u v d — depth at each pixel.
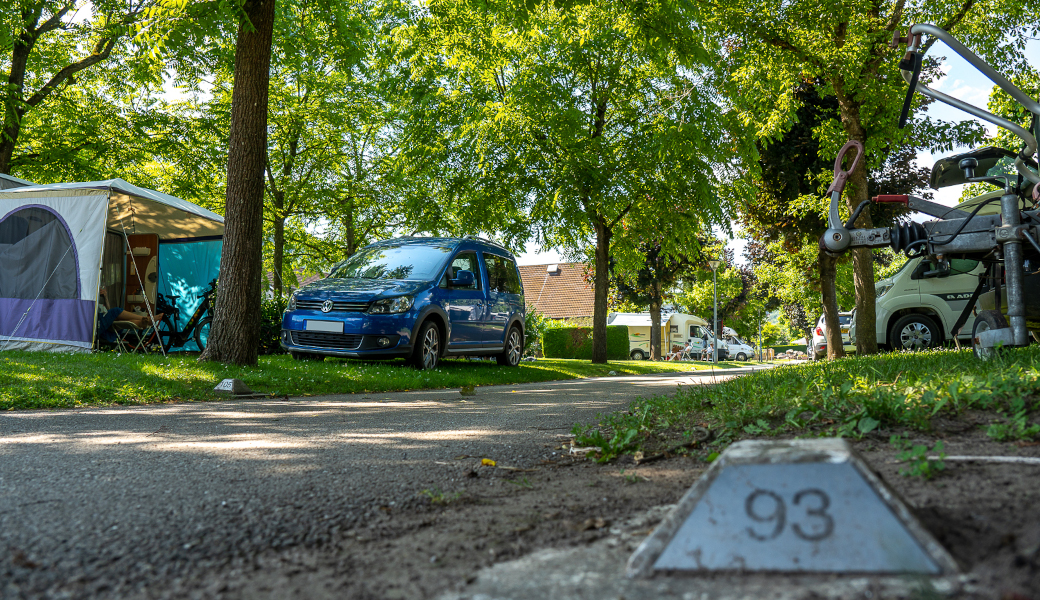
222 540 2.09
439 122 14.97
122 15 13.62
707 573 1.57
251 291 8.73
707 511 1.62
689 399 5.05
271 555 1.95
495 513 2.38
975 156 4.76
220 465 3.31
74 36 15.94
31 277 10.32
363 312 10.00
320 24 11.81
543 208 14.91
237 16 8.13
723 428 3.66
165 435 4.35
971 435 2.82
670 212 15.45
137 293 12.86
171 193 18.06
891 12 12.44
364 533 2.16
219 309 8.67
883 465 2.46
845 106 12.69
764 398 4.26
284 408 6.11
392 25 15.35
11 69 14.77
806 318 48.59
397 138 17.83
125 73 16.33
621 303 36.47
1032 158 4.57
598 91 14.83
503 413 5.74
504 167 14.60
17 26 13.63
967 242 4.38
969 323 11.12
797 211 16.66
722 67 12.84
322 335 10.16
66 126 15.92
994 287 5.32
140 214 12.35
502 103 14.25
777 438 3.23
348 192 19.08
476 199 14.88
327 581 1.73
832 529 1.53
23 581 1.75
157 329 11.28
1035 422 2.80
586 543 1.96
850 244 4.50
